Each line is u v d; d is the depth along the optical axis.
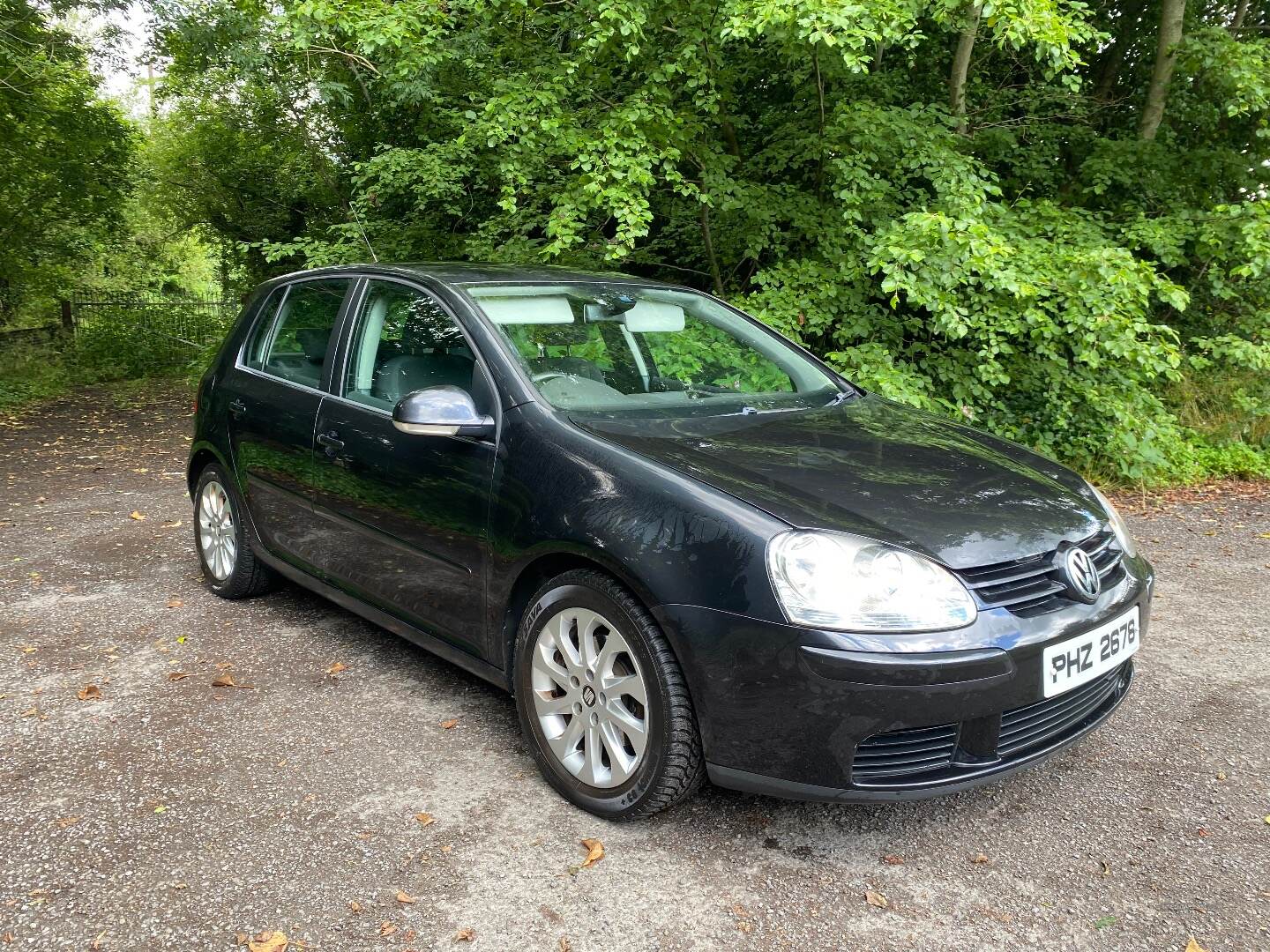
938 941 2.04
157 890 2.17
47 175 15.54
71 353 16.11
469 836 2.42
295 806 2.55
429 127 10.07
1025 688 2.22
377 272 3.56
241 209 17.33
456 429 2.72
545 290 3.33
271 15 10.36
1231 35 9.15
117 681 3.37
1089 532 2.58
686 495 2.33
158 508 6.30
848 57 5.74
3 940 1.99
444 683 3.39
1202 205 9.05
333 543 3.43
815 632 2.10
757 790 2.23
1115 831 2.49
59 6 12.65
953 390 7.28
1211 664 3.70
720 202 7.42
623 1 6.18
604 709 2.47
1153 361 6.47
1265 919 2.12
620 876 2.26
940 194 7.00
